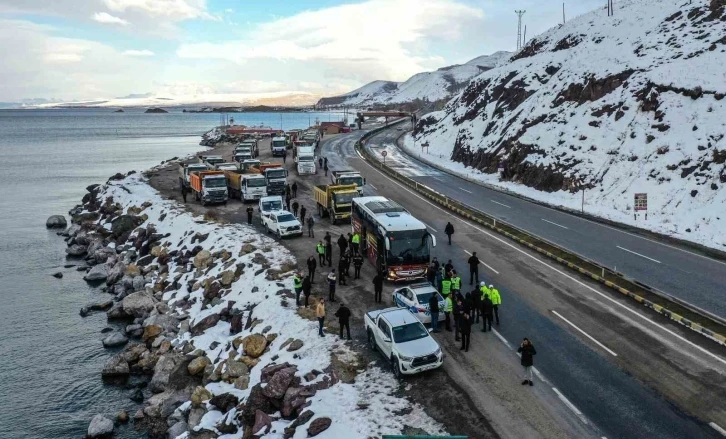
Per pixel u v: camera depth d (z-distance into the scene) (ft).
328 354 70.03
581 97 205.05
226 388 70.28
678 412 54.95
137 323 104.22
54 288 131.54
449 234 121.49
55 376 86.89
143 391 80.74
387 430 53.16
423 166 255.29
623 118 179.63
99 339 100.94
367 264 109.50
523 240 121.70
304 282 86.22
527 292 90.99
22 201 258.57
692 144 151.53
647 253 111.86
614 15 272.31
